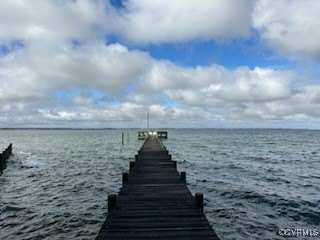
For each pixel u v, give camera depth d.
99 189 18.22
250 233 11.03
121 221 7.37
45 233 11.20
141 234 6.54
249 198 15.66
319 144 69.75
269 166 28.64
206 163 30.03
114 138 99.31
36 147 55.59
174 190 10.90
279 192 17.09
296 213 13.20
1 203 15.16
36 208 14.30
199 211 8.20
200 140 82.31
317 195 16.48
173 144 63.03
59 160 33.34
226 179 21.12
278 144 67.62
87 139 92.31
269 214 13.09
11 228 11.70
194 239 6.27
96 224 12.12
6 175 23.61
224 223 12.02
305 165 30.12
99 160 33.12
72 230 11.50
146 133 75.56
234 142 73.69
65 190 18.08
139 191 10.73
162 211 8.20
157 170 15.56
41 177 22.59
